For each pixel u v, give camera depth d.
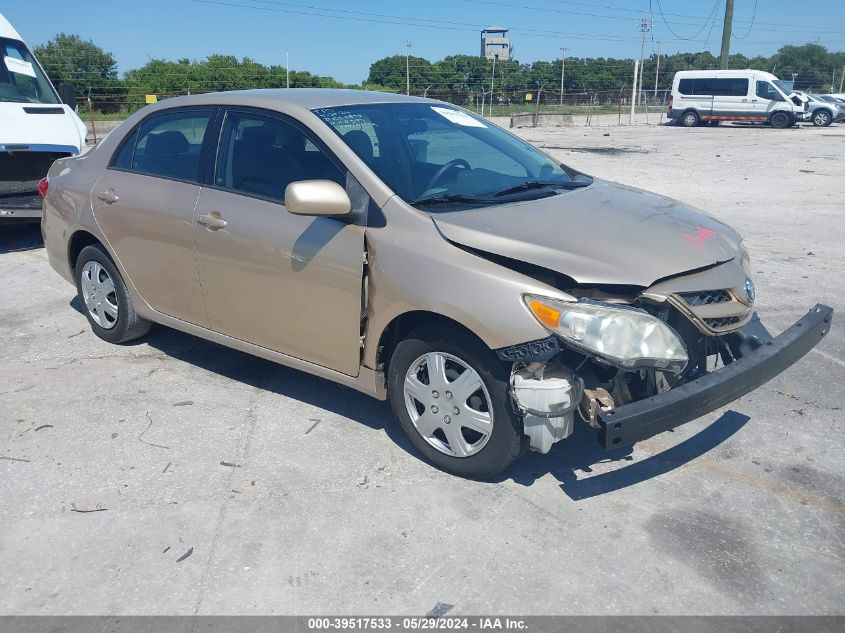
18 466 3.66
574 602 2.74
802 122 35.06
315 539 3.10
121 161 4.80
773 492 3.42
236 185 4.07
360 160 3.63
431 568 2.92
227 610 2.71
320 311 3.73
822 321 3.70
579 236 3.29
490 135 4.55
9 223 7.71
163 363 4.92
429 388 3.48
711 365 3.64
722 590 2.80
